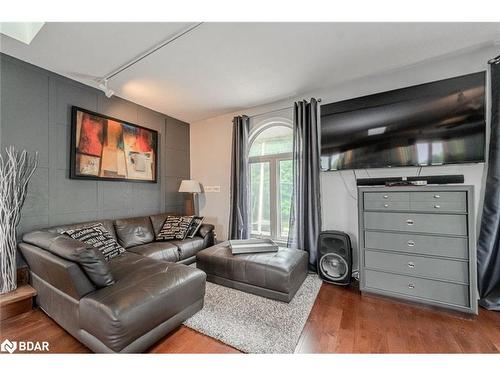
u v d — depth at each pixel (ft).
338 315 6.31
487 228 6.72
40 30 6.02
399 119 8.09
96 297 4.69
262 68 8.15
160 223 11.06
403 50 7.13
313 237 9.62
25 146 7.53
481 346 5.01
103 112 9.86
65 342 5.16
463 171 7.38
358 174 9.15
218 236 13.28
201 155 14.03
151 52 7.10
